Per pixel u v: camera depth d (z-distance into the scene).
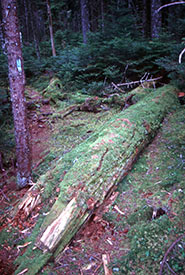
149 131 4.52
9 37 3.60
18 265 2.68
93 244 2.77
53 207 3.03
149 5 15.80
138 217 2.94
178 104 5.99
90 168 3.31
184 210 2.78
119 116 4.97
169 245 2.46
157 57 7.80
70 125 6.91
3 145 6.06
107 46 8.27
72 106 7.96
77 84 9.54
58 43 18.39
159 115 5.12
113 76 8.07
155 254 2.41
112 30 9.52
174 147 4.21
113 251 2.62
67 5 23.66
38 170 4.93
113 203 3.31
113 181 3.38
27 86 11.96
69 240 2.73
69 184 3.15
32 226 3.29
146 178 3.70
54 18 24.47
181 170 3.57
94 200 2.99
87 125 6.68
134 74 8.53
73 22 26.23
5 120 7.95
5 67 11.03
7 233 3.27
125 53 8.20
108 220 3.05
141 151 4.35
